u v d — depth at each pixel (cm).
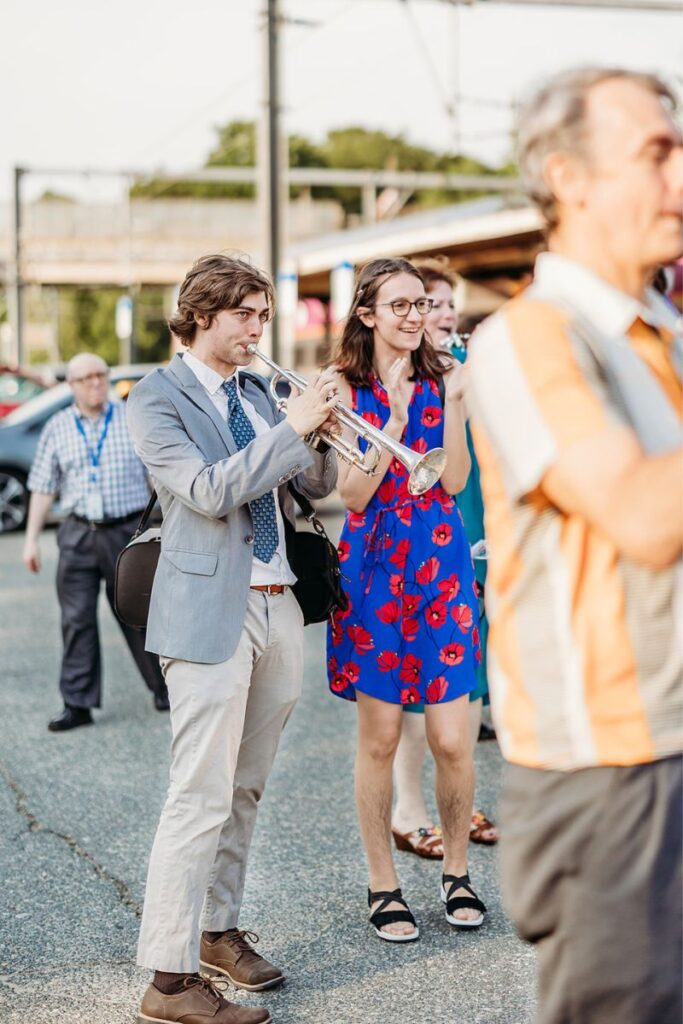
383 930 350
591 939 167
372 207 3656
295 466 294
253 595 309
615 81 165
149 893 298
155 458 298
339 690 355
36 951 346
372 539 349
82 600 588
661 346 169
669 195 163
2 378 1517
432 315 453
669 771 165
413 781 418
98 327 6128
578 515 162
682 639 164
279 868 407
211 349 313
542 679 168
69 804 474
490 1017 305
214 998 296
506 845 177
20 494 1372
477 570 428
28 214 3838
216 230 3975
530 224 1648
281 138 1433
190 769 297
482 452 174
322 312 2386
